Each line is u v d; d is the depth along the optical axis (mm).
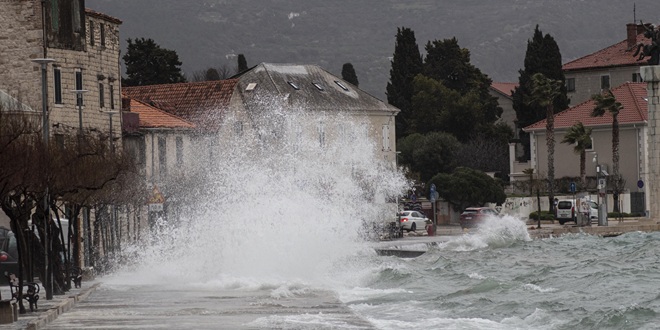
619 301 113000
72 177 129500
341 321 95688
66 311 105812
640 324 95625
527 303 111688
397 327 94188
